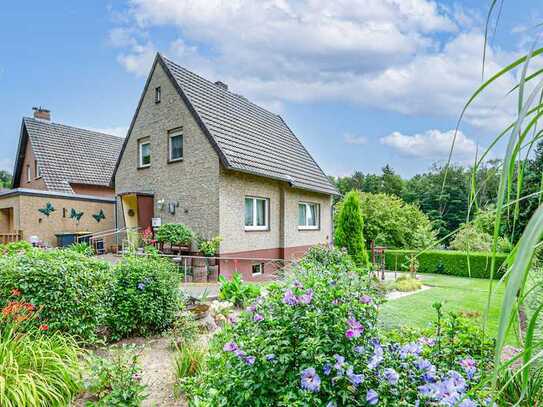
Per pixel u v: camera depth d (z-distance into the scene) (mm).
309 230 13914
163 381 3537
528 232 685
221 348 2801
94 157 17812
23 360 2979
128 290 4766
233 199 10352
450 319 2760
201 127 10219
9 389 2615
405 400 1852
